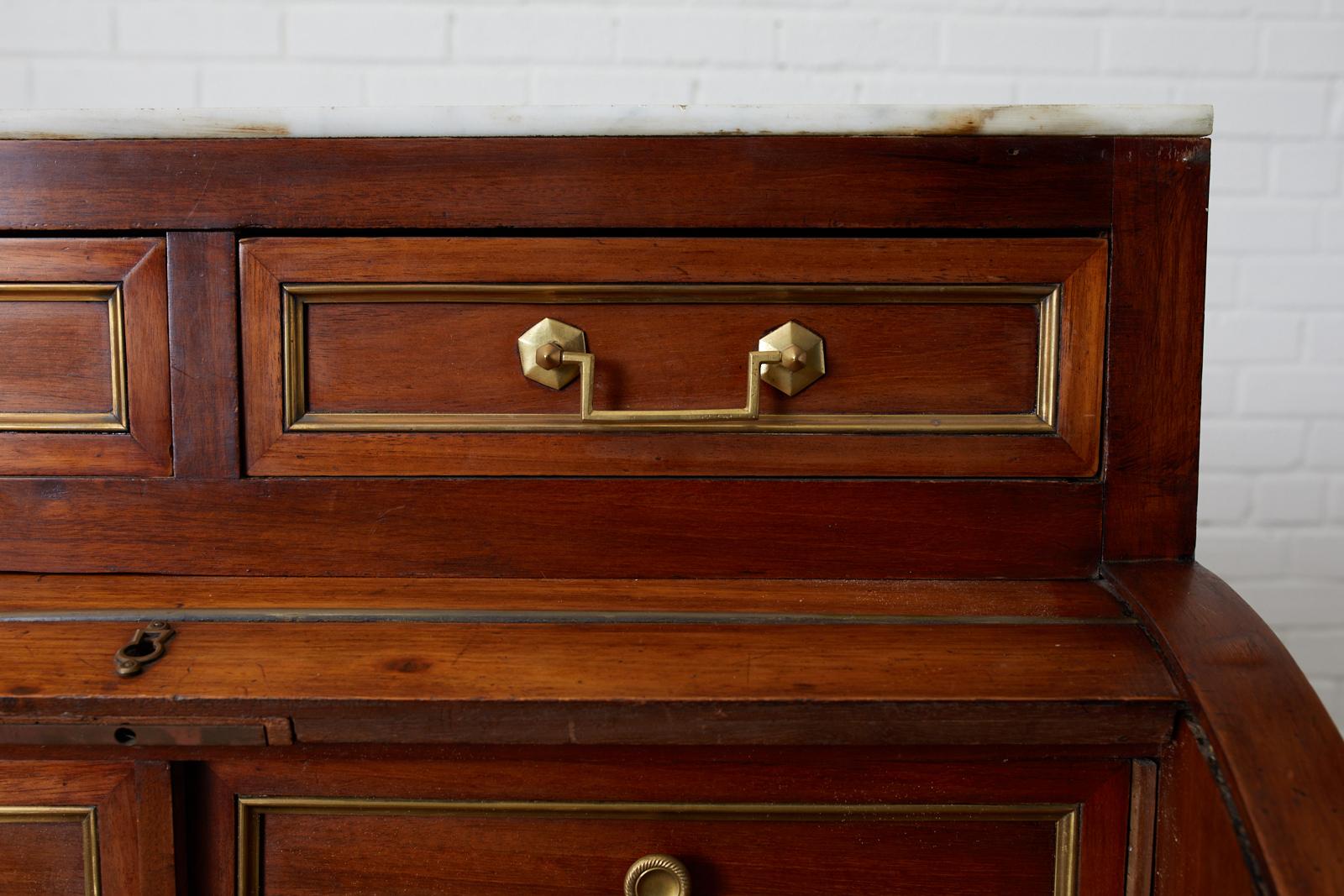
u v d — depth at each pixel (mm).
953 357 538
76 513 539
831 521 539
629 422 529
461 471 539
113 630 490
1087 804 491
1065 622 501
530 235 528
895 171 524
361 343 537
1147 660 476
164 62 1155
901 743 463
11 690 449
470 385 538
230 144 524
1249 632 476
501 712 452
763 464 538
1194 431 540
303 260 528
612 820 498
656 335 536
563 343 531
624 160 523
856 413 539
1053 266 530
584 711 452
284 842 496
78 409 539
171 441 536
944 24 1174
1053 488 540
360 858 497
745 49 1177
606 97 1179
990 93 1180
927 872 498
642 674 463
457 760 490
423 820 497
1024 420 539
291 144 524
